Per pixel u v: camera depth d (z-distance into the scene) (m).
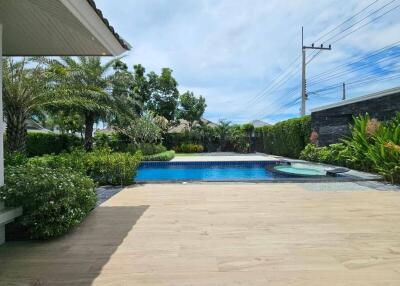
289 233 3.42
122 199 5.31
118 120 15.13
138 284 2.24
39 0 2.82
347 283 2.24
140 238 3.28
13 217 3.07
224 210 4.50
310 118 13.98
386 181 7.19
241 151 24.00
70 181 3.80
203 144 25.23
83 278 2.34
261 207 4.68
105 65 13.62
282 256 2.76
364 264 2.58
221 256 2.77
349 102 11.18
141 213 4.34
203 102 28.17
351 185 6.74
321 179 7.41
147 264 2.60
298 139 15.14
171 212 4.40
